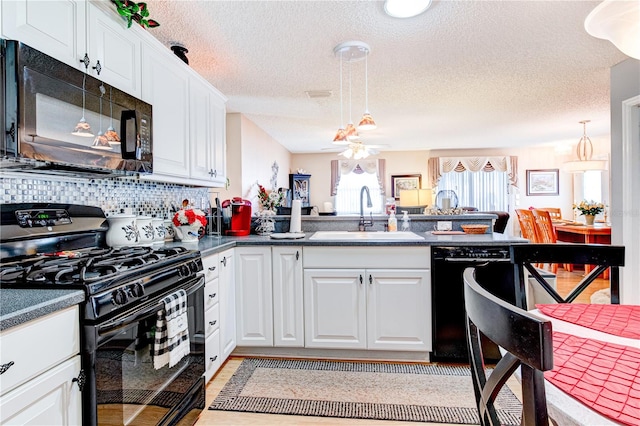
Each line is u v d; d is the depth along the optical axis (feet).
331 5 6.39
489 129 18.42
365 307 7.97
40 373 3.13
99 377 3.68
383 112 14.51
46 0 4.28
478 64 9.41
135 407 4.25
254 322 8.32
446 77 10.38
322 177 27.12
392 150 26.35
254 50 8.29
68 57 4.60
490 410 2.29
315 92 11.59
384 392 6.79
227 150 14.26
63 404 3.36
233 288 8.19
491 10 6.68
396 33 7.53
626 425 2.09
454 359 7.88
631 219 9.31
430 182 26.14
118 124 5.24
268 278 8.24
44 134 4.02
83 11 4.85
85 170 5.01
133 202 7.61
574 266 18.15
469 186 26.17
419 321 7.85
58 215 5.47
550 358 1.71
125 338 4.08
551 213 22.67
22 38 3.96
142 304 4.39
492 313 2.10
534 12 6.77
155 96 6.48
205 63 9.08
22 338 2.96
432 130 18.62
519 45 8.24
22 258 4.84
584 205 17.29
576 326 3.70
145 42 6.20
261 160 17.57
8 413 2.82
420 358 8.05
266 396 6.70
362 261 7.95
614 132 9.77
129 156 5.47
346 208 26.94
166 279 4.87
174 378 5.15
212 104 8.99
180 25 7.06
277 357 8.43
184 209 8.50
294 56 8.66
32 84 3.87
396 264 7.87
